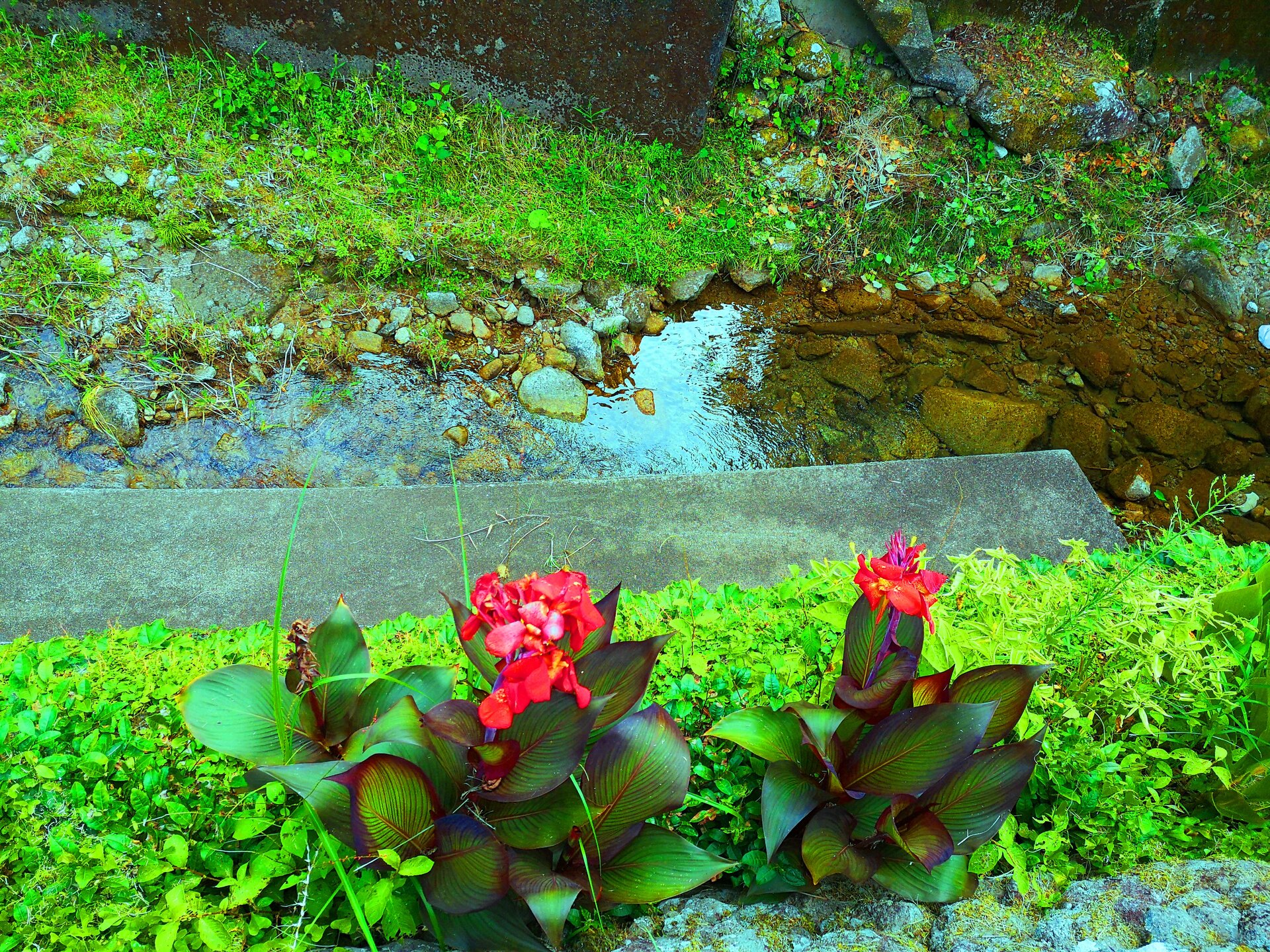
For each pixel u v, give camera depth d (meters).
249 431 4.23
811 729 1.85
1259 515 4.38
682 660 2.34
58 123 4.66
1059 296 5.78
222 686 1.86
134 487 3.95
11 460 3.91
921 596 1.78
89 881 1.73
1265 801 2.02
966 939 1.69
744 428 4.70
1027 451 4.69
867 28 6.03
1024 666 1.91
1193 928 1.60
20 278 4.30
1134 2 6.34
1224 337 5.58
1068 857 2.00
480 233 4.97
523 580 1.60
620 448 4.52
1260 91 6.68
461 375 4.67
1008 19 6.37
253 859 1.76
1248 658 2.18
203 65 5.03
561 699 1.74
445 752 1.86
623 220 5.32
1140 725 2.12
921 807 1.88
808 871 1.92
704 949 1.71
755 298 5.52
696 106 5.43
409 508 3.33
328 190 4.89
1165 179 6.29
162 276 4.51
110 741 1.96
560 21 5.04
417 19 5.01
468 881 1.67
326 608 2.95
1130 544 4.20
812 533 3.34
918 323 5.45
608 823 1.79
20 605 2.86
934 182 5.95
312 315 4.66
